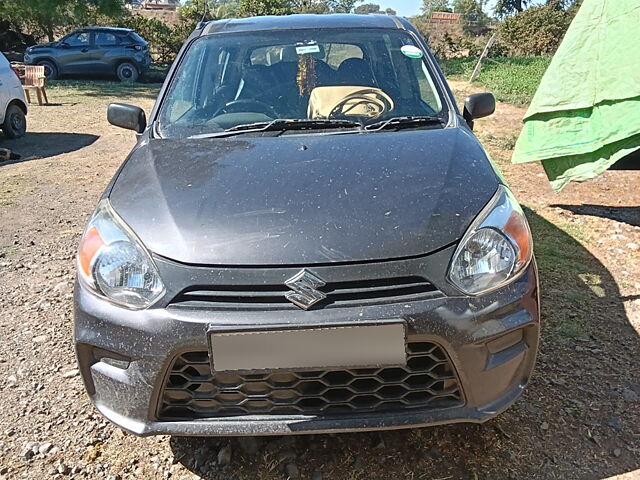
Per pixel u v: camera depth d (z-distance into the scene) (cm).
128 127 330
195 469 232
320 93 310
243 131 286
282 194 222
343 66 326
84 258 221
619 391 268
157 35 2525
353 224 206
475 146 265
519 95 1173
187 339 195
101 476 229
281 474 228
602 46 458
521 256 215
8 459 238
